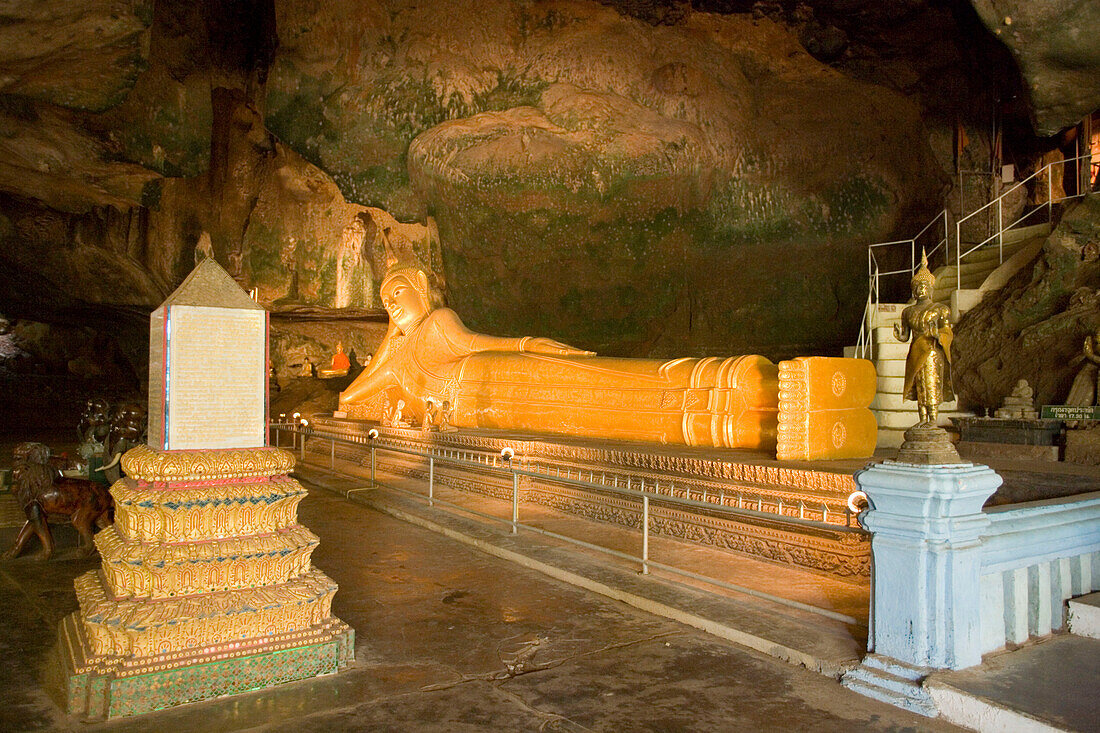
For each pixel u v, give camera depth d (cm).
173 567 346
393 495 894
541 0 1332
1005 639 371
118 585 347
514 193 1380
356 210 1786
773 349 1423
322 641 370
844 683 355
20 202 1570
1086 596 409
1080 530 411
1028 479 560
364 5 1342
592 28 1331
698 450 700
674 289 1473
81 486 632
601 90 1339
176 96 1408
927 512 337
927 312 402
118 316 1988
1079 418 728
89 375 2122
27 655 402
